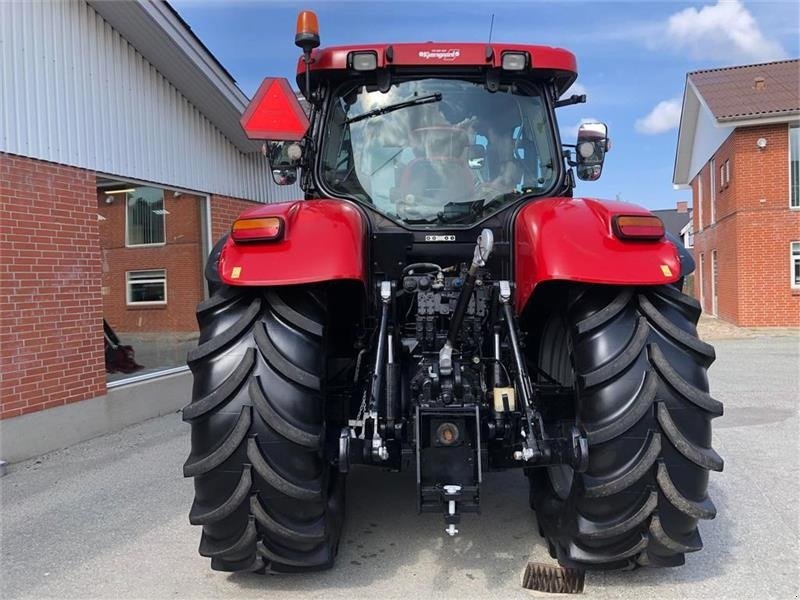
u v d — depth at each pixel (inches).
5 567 130.8
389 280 126.7
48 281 233.1
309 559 106.6
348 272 100.3
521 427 104.7
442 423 101.9
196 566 128.3
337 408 121.2
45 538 145.6
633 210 106.4
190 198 331.0
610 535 101.3
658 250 103.7
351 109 133.6
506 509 153.3
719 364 418.3
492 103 133.7
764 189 677.3
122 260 281.1
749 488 169.8
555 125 135.4
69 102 244.2
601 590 114.9
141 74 284.4
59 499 173.6
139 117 283.1
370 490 165.9
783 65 793.6
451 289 116.0
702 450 99.4
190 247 330.3
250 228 103.3
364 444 103.2
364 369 122.5
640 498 100.6
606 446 100.0
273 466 99.1
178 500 170.1
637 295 106.7
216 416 100.3
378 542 135.5
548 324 128.3
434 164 131.0
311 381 101.0
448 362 103.8
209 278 119.5
